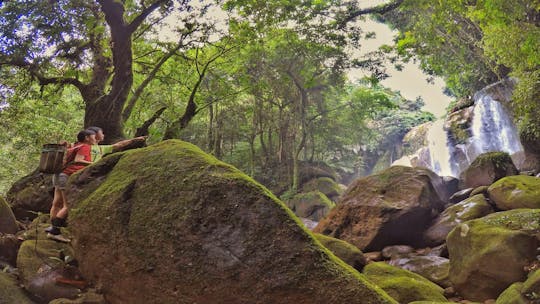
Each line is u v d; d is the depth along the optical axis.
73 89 22.59
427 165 29.58
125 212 4.13
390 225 9.91
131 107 14.12
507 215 7.12
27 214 8.45
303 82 24.77
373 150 38.97
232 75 22.06
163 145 4.59
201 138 27.08
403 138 37.59
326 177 27.19
